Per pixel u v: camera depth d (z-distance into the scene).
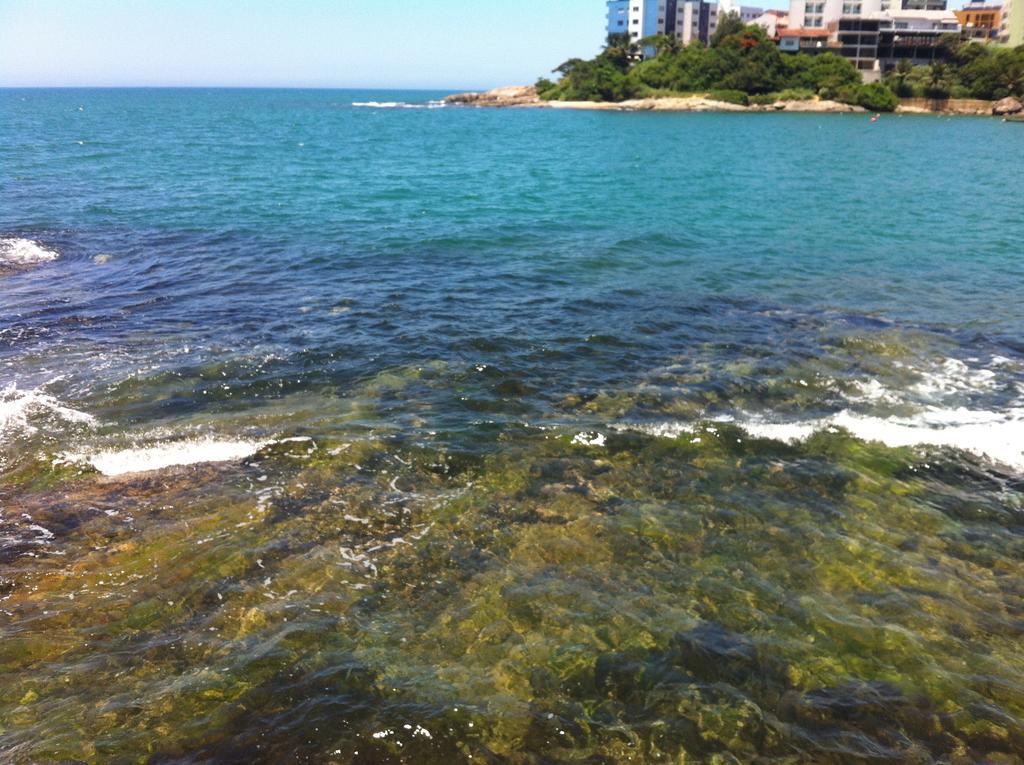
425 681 5.65
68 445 9.12
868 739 5.23
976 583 6.86
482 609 6.42
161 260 18.55
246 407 10.38
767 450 9.26
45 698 5.46
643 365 12.12
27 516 7.66
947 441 9.51
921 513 7.95
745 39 125.06
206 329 13.49
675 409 10.45
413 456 9.00
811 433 9.66
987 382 11.45
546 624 6.25
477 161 46.09
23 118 94.56
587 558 7.12
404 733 5.20
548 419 10.09
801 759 5.07
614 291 16.36
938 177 37.56
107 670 5.72
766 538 7.48
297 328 13.64
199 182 32.59
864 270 18.47
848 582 6.84
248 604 6.45
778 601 6.57
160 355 12.16
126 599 6.49
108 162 39.84
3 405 10.14
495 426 9.84
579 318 14.45
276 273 17.52
